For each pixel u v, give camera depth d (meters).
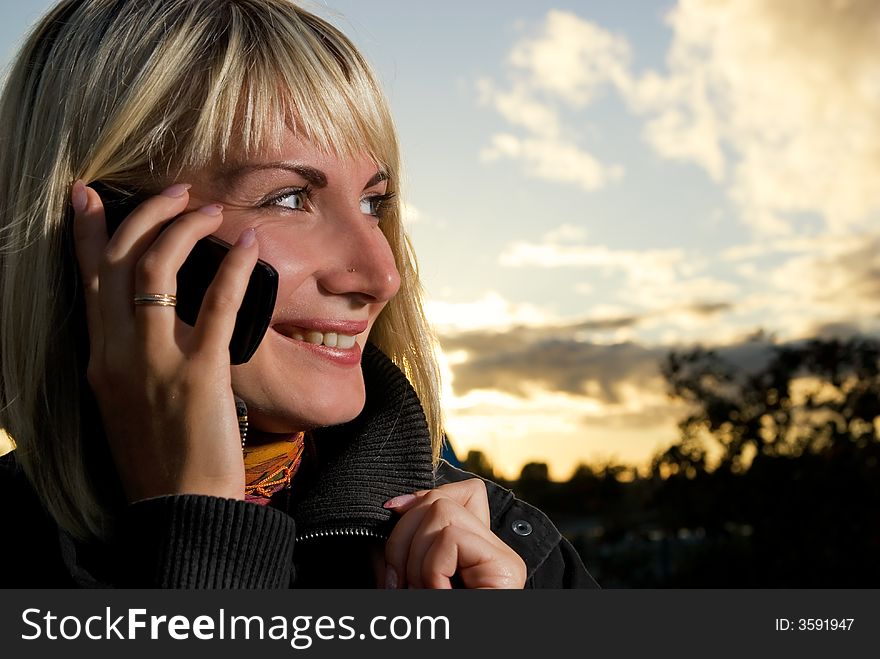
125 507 1.49
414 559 1.52
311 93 1.50
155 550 1.36
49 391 1.55
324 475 1.65
